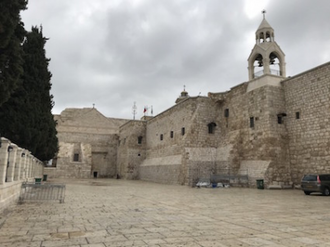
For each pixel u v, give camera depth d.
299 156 25.88
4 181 11.34
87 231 7.99
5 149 11.15
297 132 26.31
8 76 12.11
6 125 24.50
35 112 26.47
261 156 27.67
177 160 36.19
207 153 33.59
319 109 24.17
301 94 26.25
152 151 48.03
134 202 15.44
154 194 20.64
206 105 35.47
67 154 52.62
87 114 68.44
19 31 14.29
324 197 18.33
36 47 27.94
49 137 31.59
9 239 7.02
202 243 6.67
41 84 27.77
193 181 31.80
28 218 10.16
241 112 31.67
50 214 11.09
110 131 68.44
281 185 26.00
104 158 60.94
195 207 13.37
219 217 10.48
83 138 60.66
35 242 6.72
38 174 31.64
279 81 28.75
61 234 7.61
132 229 8.28
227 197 18.38
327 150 23.06
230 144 31.95
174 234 7.63
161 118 45.53
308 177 20.09
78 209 12.55
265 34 30.78
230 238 7.20
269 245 6.52
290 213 11.46
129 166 50.44
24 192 16.41
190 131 33.78
